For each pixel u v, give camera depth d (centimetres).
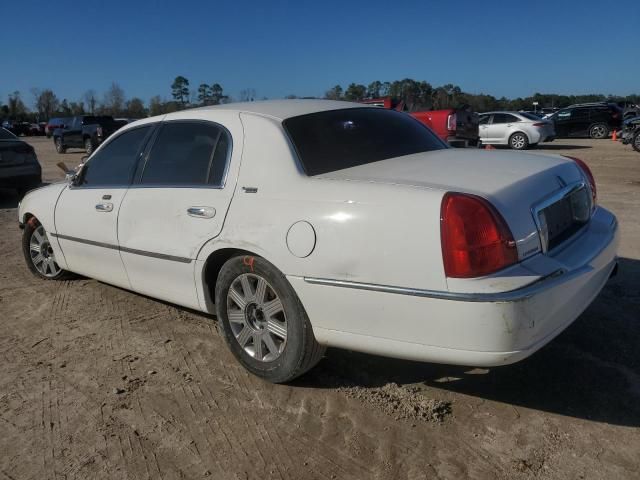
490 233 257
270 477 262
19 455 286
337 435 290
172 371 363
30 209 533
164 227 380
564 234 312
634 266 520
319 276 291
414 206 269
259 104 385
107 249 438
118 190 427
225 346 395
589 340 377
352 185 293
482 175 295
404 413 305
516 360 262
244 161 341
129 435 299
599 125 2328
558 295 269
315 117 360
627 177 1123
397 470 262
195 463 275
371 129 374
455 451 273
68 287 535
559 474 255
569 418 296
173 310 465
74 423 311
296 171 319
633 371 338
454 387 328
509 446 275
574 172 338
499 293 251
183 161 383
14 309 485
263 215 316
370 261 276
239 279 339
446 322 261
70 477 269
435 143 402
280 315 328
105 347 402
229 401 325
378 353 291
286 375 325
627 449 270
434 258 261
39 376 365
